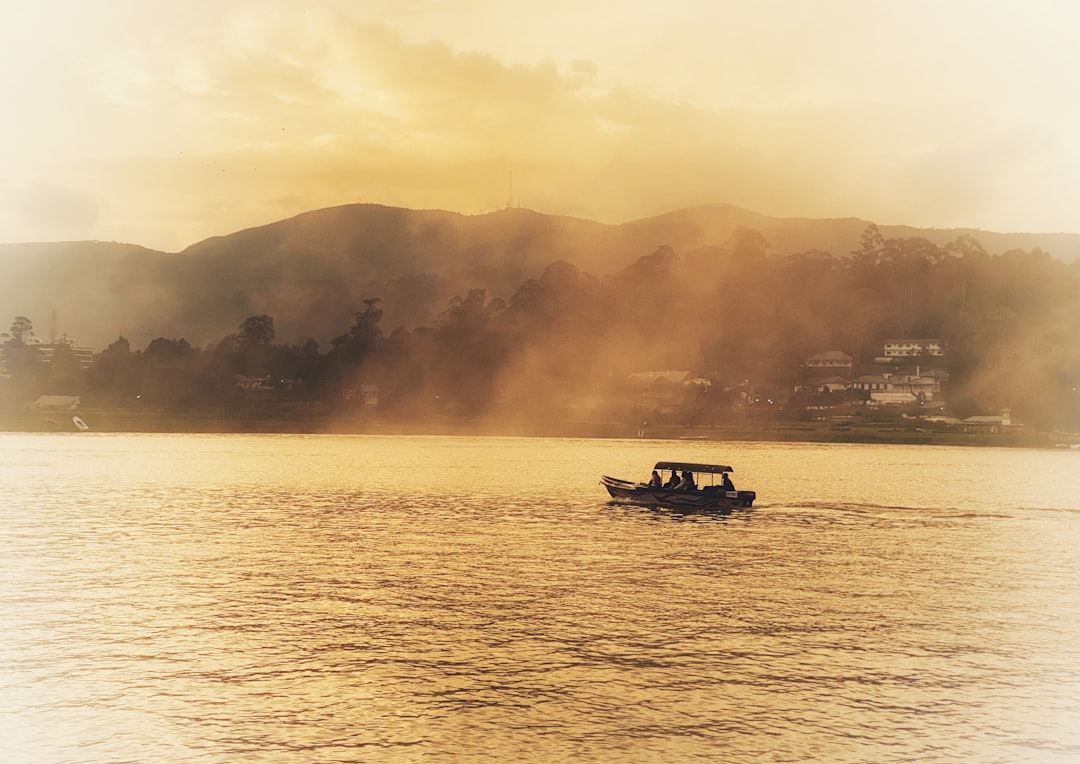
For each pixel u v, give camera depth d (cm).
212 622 4441
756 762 2945
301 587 5225
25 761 2909
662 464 9181
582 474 13350
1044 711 3381
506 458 16762
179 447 19112
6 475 12281
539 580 5478
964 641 4231
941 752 3039
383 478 12506
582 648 4066
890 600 5047
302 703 3391
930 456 18688
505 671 3747
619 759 2947
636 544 6900
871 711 3362
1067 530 7894
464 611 4688
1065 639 4275
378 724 3200
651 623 4484
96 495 10000
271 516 8400
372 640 4153
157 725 3181
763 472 14275
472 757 2953
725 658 3941
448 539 7044
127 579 5416
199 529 7494
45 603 4806
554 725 3206
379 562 6012
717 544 6938
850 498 10512
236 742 3055
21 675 3662
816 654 4009
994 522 8425
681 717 3281
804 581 5544
